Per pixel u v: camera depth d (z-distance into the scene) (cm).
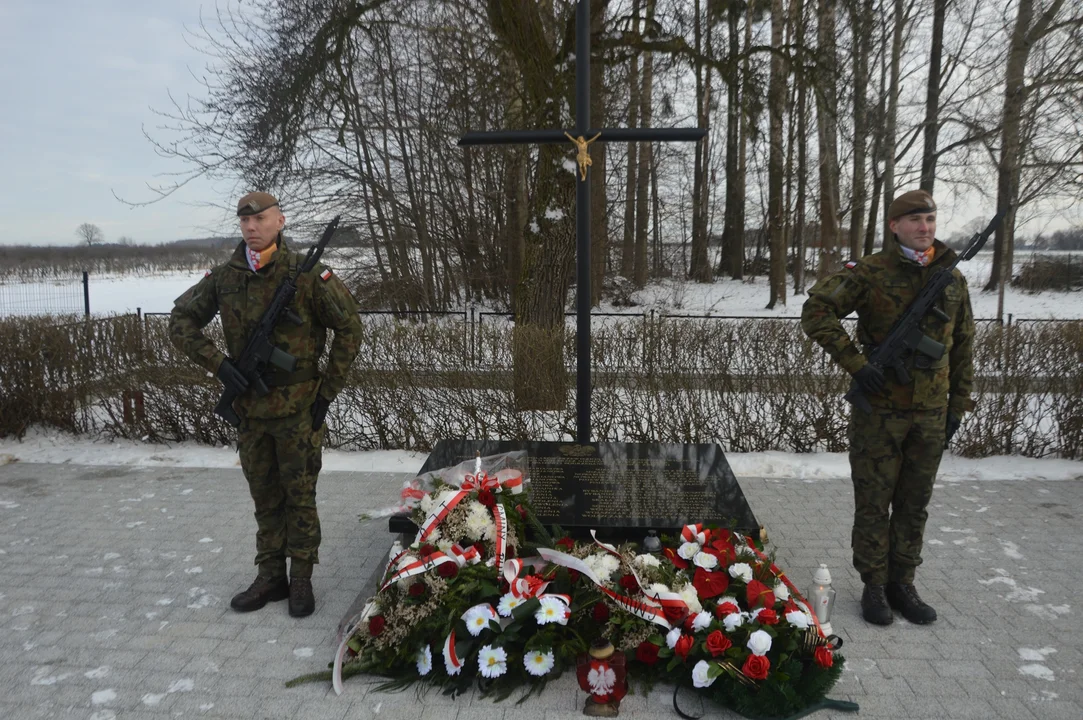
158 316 840
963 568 437
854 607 390
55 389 728
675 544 375
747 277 3025
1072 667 335
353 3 960
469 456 488
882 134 1909
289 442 372
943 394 360
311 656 347
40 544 478
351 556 461
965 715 301
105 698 314
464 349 676
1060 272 2375
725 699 305
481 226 1803
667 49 934
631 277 2423
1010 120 1412
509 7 845
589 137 482
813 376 673
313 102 1000
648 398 675
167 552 465
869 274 362
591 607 333
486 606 323
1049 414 648
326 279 366
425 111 1639
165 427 714
